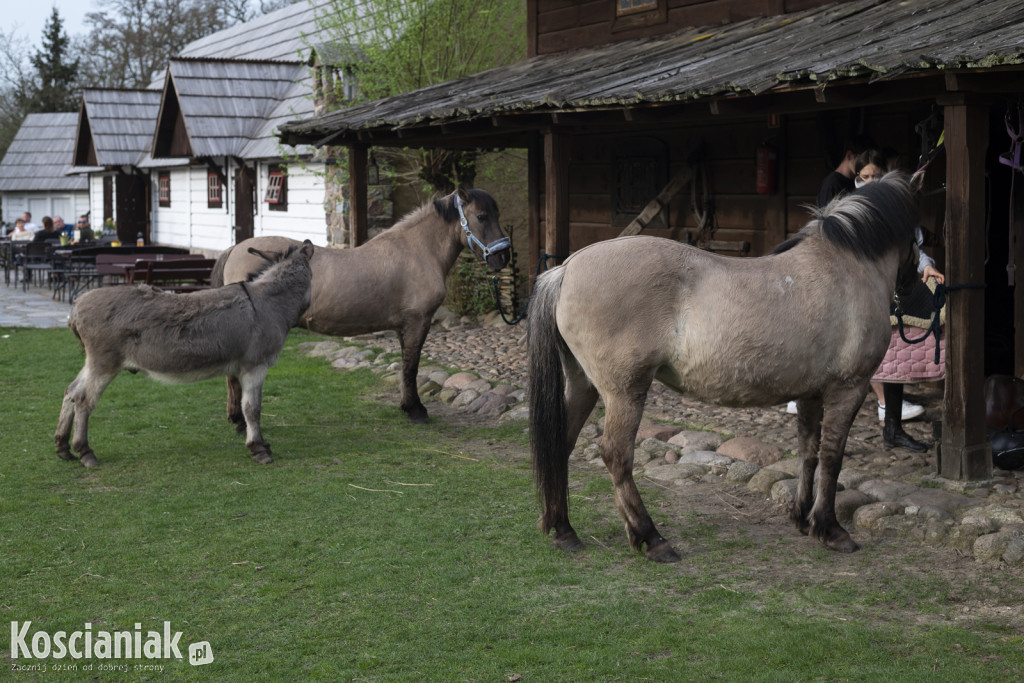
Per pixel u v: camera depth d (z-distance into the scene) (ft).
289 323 21.70
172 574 14.67
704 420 23.70
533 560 15.24
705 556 15.42
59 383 29.78
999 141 27.02
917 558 15.12
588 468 20.62
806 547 15.76
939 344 19.27
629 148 34.86
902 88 18.31
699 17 32.30
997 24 18.34
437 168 46.44
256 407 21.24
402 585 14.25
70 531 16.53
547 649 12.17
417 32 46.70
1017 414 18.99
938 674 11.39
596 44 36.55
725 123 31.19
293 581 14.44
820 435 16.25
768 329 14.33
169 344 19.99
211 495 18.63
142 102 80.84
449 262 25.77
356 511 17.69
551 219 27.04
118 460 21.22
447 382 28.81
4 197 117.19
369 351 34.45
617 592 14.01
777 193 29.63
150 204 80.84
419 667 11.73
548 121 26.63
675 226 33.58
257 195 59.62
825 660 11.87
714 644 12.27
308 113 53.16
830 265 14.94
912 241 16.38
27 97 153.48
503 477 19.92
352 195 35.47
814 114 28.25
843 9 26.55
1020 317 23.41
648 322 14.30
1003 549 14.82
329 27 50.03
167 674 11.57
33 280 68.80
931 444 20.85
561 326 14.93
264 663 11.84
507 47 50.11
